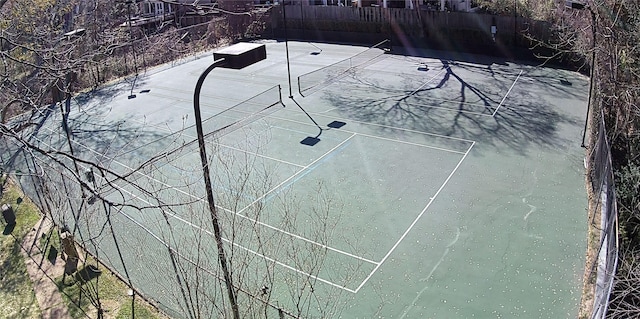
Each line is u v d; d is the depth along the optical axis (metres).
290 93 23.02
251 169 14.91
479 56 28.81
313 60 29.64
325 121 19.98
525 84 23.25
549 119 19.05
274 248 10.98
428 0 32.81
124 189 15.12
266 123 20.03
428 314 9.97
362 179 15.18
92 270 11.46
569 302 9.97
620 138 14.44
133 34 30.16
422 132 18.45
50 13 20.42
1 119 10.32
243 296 9.59
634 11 14.18
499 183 14.58
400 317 9.94
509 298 10.21
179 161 16.70
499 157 16.17
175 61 31.09
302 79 25.72
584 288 10.27
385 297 10.45
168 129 20.31
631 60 13.79
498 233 12.27
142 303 10.45
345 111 21.02
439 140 17.70
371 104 21.70
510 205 13.43
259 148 17.45
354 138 18.23
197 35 35.69
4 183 16.27
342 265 11.42
